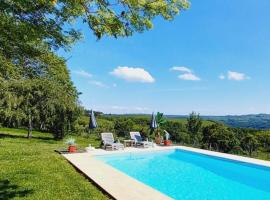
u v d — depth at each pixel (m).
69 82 29.22
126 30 5.47
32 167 11.09
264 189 11.05
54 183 8.98
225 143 28.06
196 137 30.38
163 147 19.20
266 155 16.48
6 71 7.84
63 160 13.30
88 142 22.52
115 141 18.88
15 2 5.06
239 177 12.89
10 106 21.64
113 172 10.80
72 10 5.23
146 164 15.36
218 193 10.38
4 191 7.92
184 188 10.97
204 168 14.57
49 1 4.94
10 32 5.55
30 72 8.04
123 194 8.09
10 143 18.34
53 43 6.38
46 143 20.12
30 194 7.74
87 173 10.46
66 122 23.97
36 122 24.08
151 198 7.79
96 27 5.27
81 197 7.74
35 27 5.54
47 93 22.84
